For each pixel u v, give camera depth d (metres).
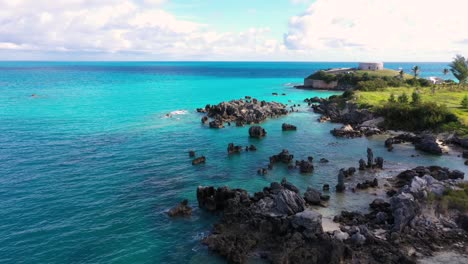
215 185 64.44
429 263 39.12
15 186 62.69
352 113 123.31
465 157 80.00
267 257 40.81
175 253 43.00
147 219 51.44
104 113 136.75
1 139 94.25
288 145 92.31
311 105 160.62
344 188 60.81
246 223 47.53
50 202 56.50
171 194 60.47
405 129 106.75
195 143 93.50
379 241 42.81
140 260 41.56
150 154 83.12
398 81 195.50
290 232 44.41
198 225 49.81
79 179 66.56
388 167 73.94
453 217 47.38
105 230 48.19
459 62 169.75
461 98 135.00
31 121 119.50
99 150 85.56
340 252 39.34
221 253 41.91
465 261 39.44
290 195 49.84
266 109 136.88
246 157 81.50
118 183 64.94
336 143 94.25
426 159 79.38
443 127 99.31
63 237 46.19
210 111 133.38
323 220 49.72
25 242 44.94
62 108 147.38
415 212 47.03
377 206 52.94
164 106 155.88
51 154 81.62
